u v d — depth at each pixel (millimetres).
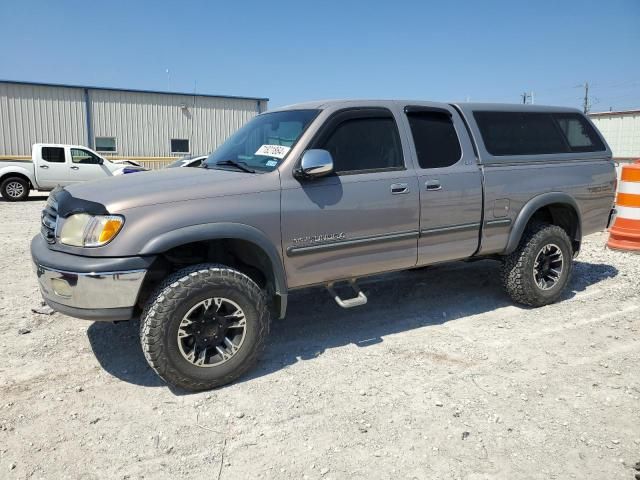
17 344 4336
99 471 2775
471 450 2953
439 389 3637
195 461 2861
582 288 5980
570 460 2867
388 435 3096
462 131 4848
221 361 3617
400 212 4352
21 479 2699
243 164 4164
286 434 3107
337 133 4152
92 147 26812
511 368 3965
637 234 7578
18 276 6504
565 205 5504
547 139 5438
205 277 3510
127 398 3514
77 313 3400
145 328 3406
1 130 24812
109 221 3338
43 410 3344
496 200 4914
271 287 3955
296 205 3869
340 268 4180
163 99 28125
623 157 26734
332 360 4102
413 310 5238
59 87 25625
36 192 20766
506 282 5258
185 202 3512
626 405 3430
